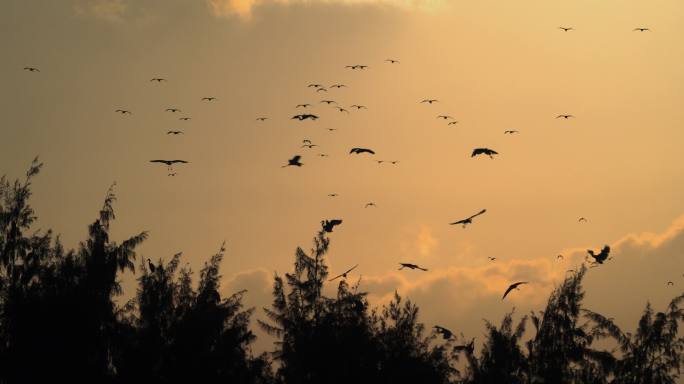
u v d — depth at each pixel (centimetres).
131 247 6500
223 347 6244
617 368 6281
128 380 6081
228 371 6244
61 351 6022
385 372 6531
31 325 6069
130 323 6366
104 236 6506
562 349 6334
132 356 6119
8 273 6469
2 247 6475
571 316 6388
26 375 5966
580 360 6372
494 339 6550
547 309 6475
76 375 6022
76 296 6181
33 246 6531
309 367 6538
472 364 6575
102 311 6234
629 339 6359
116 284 6456
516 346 6531
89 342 6150
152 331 6228
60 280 6291
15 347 6050
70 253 6456
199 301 6359
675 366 6206
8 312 6159
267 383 6556
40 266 6469
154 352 6153
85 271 6334
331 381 6481
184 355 6138
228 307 6462
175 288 6500
